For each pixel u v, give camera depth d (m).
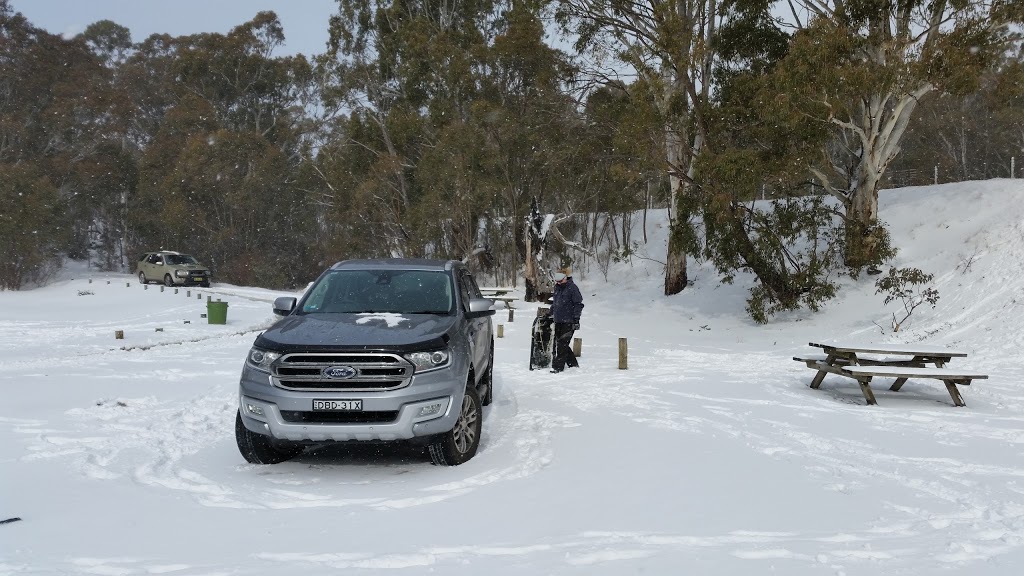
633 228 38.50
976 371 13.06
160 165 58.94
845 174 24.09
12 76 61.22
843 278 22.95
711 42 25.34
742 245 22.05
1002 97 20.27
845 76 19.34
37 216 50.75
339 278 8.15
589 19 27.06
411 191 42.44
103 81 66.19
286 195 56.53
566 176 32.75
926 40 20.52
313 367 6.30
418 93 40.53
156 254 46.16
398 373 6.33
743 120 23.19
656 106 23.58
